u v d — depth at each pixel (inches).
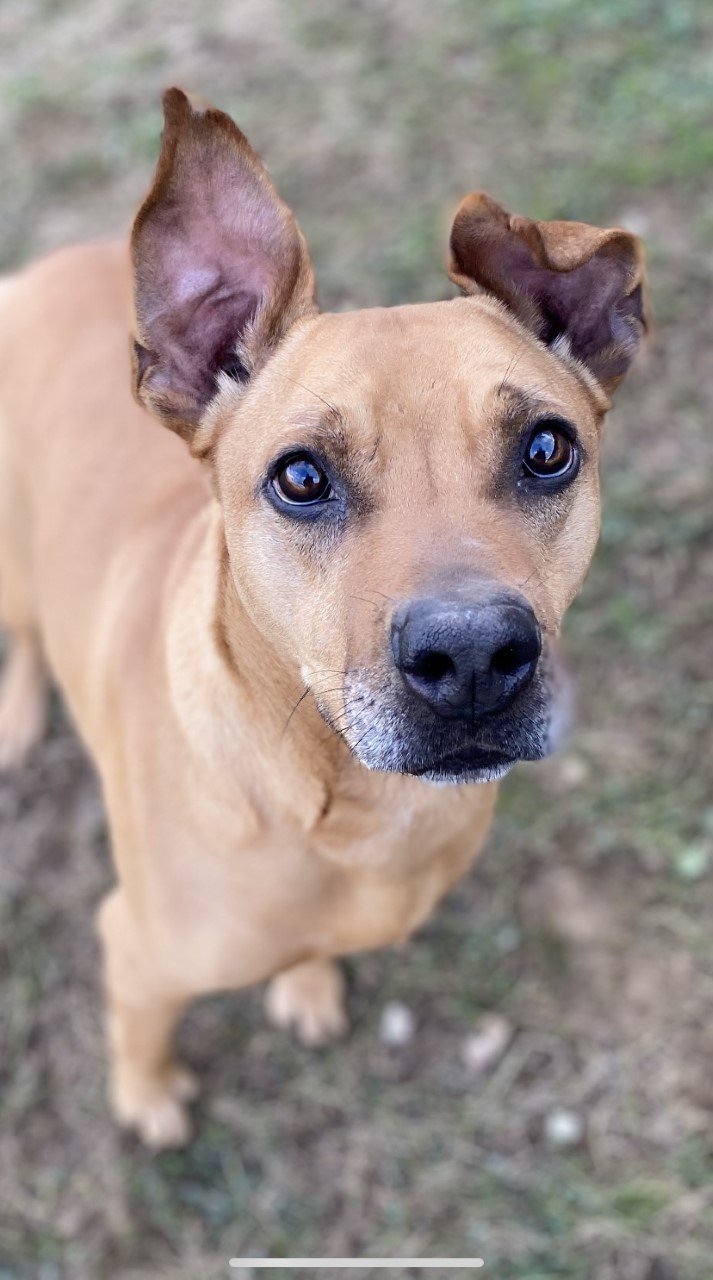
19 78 52.5
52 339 29.0
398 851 21.8
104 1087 30.2
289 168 48.0
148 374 20.1
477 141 48.6
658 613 36.3
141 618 24.0
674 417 40.3
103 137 49.9
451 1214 28.6
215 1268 28.1
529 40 52.2
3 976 31.5
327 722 19.1
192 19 54.9
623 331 21.1
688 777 33.4
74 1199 28.9
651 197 45.9
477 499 18.3
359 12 54.5
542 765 33.5
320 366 18.9
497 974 31.3
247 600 19.6
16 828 33.9
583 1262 27.8
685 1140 29.0
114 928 25.2
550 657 21.0
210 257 19.9
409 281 43.9
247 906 22.2
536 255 18.7
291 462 18.8
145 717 22.7
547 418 18.9
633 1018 30.6
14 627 34.1
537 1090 29.9
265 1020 31.0
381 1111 29.8
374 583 17.7
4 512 30.6
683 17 51.6
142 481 26.6
